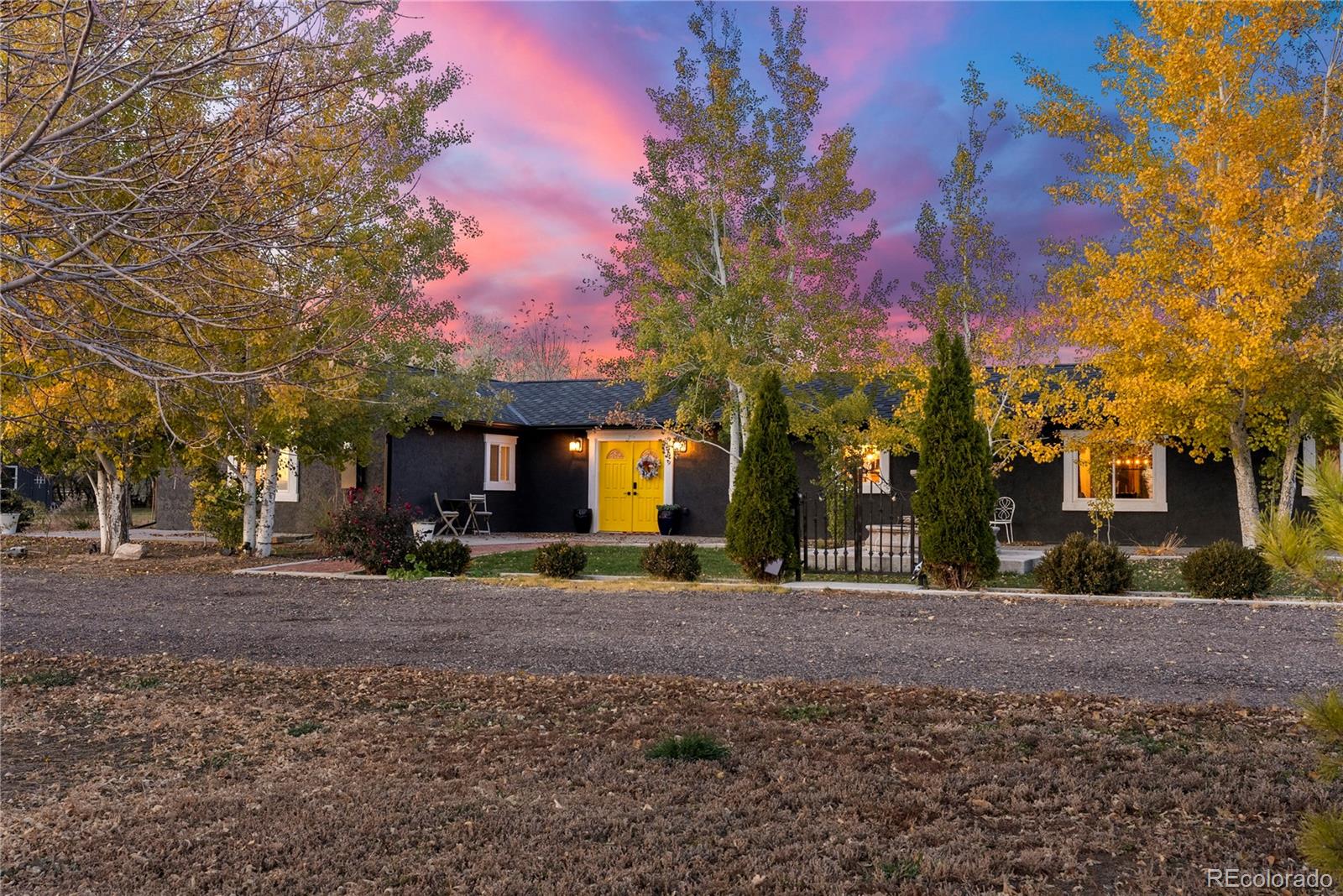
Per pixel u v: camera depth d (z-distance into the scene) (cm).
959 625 877
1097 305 1427
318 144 475
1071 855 339
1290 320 1408
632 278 1600
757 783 425
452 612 965
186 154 424
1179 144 1382
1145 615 929
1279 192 1334
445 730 523
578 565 1261
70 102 407
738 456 1642
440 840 362
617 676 663
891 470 1991
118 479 1537
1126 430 1488
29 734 523
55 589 1152
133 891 323
